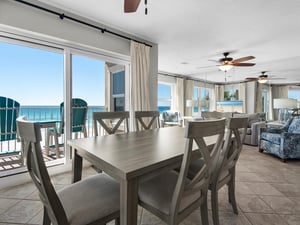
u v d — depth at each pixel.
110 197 1.13
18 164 2.53
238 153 1.69
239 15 2.64
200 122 0.97
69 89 2.81
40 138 0.82
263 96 9.76
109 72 3.43
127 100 3.65
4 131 2.44
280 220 1.65
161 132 2.17
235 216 1.71
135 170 0.92
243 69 6.31
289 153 3.37
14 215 1.68
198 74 7.34
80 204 1.05
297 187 2.33
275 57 4.81
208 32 3.25
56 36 2.50
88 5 2.42
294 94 9.76
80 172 1.57
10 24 2.13
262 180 2.54
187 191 1.09
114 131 2.27
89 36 2.84
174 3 2.34
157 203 1.13
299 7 2.41
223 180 1.57
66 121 2.79
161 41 3.72
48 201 0.87
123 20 2.82
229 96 9.49
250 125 5.17
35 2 2.30
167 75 7.05
